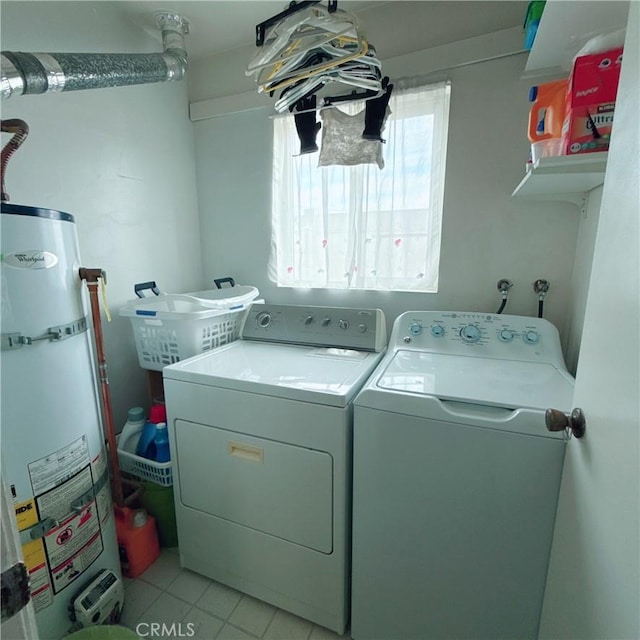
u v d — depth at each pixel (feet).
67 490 3.59
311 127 4.98
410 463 3.36
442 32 5.09
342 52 3.61
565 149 3.17
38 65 3.34
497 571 3.23
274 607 4.40
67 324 3.51
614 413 1.90
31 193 4.53
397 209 5.65
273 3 5.26
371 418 3.44
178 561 5.05
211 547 4.57
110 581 3.99
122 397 5.95
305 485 3.81
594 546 2.09
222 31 5.92
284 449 3.85
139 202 6.05
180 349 5.18
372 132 4.71
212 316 5.22
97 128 5.30
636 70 1.77
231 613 4.33
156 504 5.13
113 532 4.31
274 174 6.42
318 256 6.35
